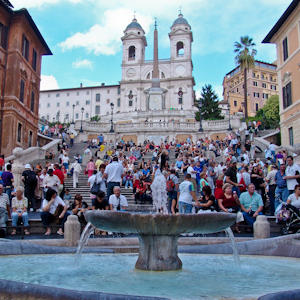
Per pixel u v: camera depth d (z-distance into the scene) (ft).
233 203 32.63
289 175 36.47
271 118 230.89
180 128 136.46
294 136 90.89
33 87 94.94
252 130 116.98
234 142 95.96
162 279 16.55
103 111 312.29
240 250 24.50
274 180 40.86
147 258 18.88
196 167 50.24
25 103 88.38
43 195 51.26
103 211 17.75
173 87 277.03
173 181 40.29
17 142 81.92
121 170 36.01
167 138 130.82
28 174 44.57
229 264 20.51
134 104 280.51
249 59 163.94
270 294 11.56
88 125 140.36
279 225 30.07
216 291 14.38
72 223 26.99
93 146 115.85
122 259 22.15
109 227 18.39
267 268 19.34
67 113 321.11
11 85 79.92
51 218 31.86
